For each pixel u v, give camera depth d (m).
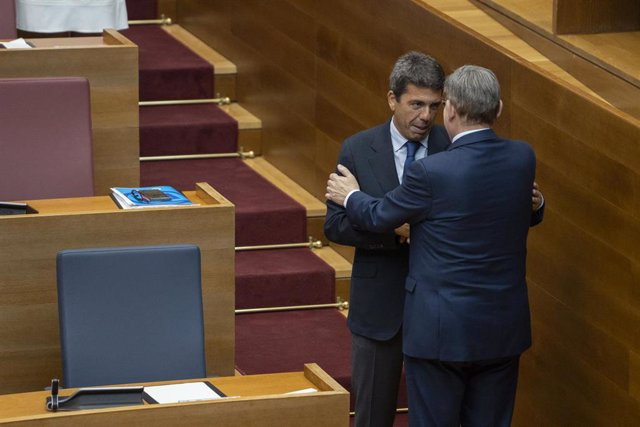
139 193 15.02
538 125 14.95
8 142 16.64
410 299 12.93
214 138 22.75
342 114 19.91
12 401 11.64
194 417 10.94
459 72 12.72
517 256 12.93
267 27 22.47
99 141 18.33
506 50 15.64
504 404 13.31
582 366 14.52
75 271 13.11
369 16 18.77
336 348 17.98
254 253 20.14
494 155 12.68
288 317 19.08
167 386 12.16
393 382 14.12
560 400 15.00
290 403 11.21
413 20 17.52
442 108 16.52
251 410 11.12
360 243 13.60
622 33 16.14
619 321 13.78
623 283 13.65
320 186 20.86
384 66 18.41
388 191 13.60
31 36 23.98
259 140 23.05
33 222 13.92
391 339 13.82
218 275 14.73
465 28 16.42
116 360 13.04
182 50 24.78
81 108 16.88
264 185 21.59
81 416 10.62
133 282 13.22
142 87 23.45
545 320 15.18
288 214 20.36
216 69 23.83
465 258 12.62
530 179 12.91
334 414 11.35
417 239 12.88
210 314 14.81
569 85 14.45
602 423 14.24
